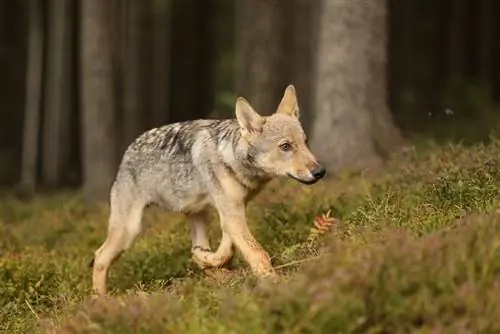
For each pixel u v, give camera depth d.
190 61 44.47
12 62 42.84
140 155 12.02
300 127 10.54
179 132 11.66
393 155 14.81
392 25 39.59
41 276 12.38
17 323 10.41
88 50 23.77
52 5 34.69
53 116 34.38
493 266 7.56
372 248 8.08
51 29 35.09
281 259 10.68
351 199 12.89
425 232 8.84
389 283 7.35
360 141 17.44
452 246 7.77
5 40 43.06
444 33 40.53
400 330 7.12
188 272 11.53
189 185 11.36
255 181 10.81
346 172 15.84
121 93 35.38
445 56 40.50
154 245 13.62
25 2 42.78
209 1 44.06
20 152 41.28
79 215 18.22
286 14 26.41
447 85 35.38
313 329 7.15
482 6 38.09
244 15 24.91
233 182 10.82
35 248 14.98
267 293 7.81
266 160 10.44
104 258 12.22
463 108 31.45
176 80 44.59
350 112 17.48
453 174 11.29
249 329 7.41
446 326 7.08
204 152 11.09
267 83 24.06
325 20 17.77
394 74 39.59
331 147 17.53
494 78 39.12
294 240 11.91
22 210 21.59
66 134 35.56
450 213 9.51
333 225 10.25
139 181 11.99
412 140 18.53
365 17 17.50
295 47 26.92
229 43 43.72
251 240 10.76
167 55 41.94
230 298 7.92
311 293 7.38
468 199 10.12
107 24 23.88
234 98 25.16
